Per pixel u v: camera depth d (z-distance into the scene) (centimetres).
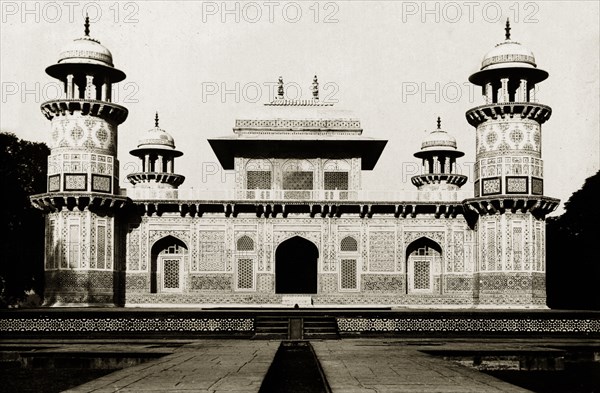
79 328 2162
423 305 2912
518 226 2812
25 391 1168
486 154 2883
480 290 2873
